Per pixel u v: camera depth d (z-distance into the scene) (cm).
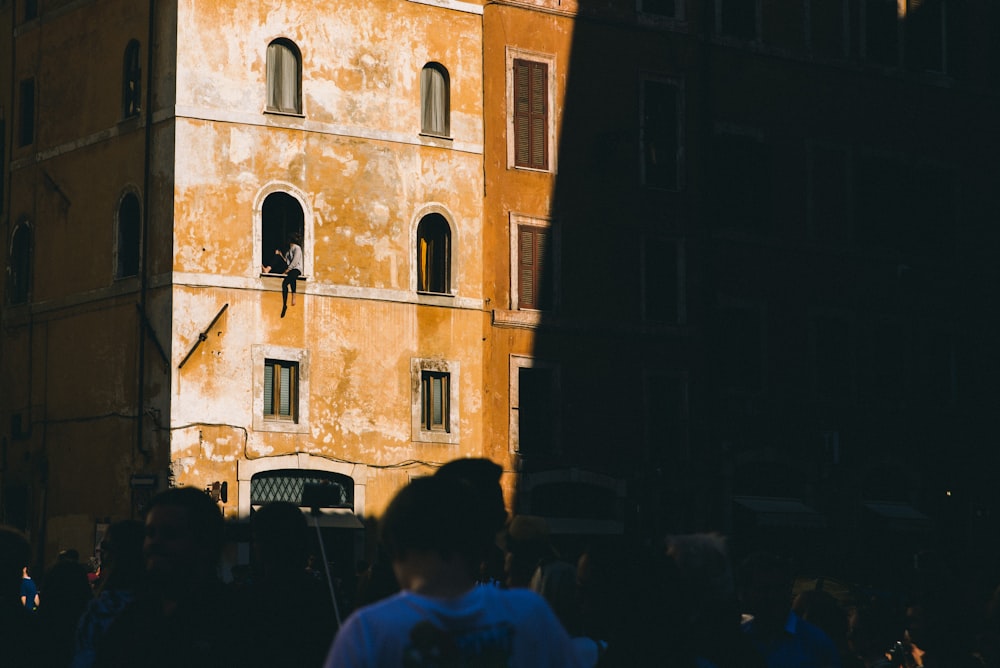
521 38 3838
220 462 3338
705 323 4041
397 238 3591
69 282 3644
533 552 939
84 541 3516
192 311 3353
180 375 3325
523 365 3750
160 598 688
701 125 4094
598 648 657
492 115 3775
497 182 3766
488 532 590
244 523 3328
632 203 3966
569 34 3912
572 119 3894
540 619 482
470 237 3694
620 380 3897
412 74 3650
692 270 4038
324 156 3522
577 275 3859
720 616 723
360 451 3497
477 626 471
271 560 755
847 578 4159
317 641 734
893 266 4384
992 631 890
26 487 3722
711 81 4116
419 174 3638
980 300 4531
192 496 688
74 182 3659
